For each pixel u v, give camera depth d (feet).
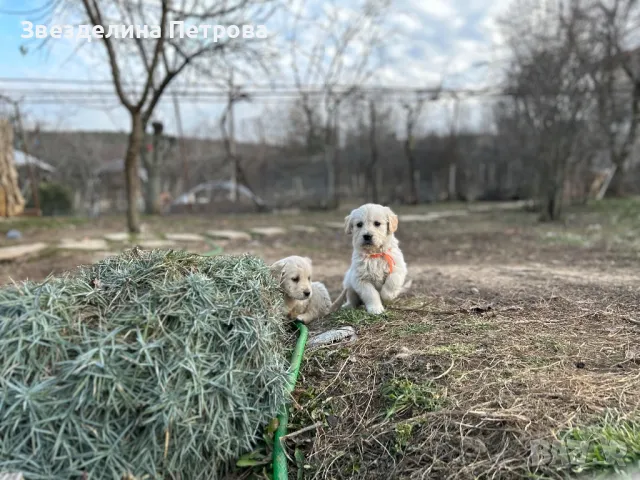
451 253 25.59
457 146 80.07
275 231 39.63
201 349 6.86
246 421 7.19
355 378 8.87
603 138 58.18
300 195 74.95
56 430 5.92
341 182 79.00
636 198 57.57
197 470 6.79
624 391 7.48
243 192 74.02
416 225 41.98
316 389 8.79
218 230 41.14
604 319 10.91
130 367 6.29
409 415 7.65
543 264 20.26
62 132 93.56
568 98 39.27
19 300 6.51
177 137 78.23
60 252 28.30
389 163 79.51
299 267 11.72
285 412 8.02
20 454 5.82
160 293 7.14
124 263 8.18
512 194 76.02
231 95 57.06
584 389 7.59
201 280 7.54
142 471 6.20
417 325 10.94
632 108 59.16
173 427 6.34
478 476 6.31
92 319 6.77
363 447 7.44
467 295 13.57
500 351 9.14
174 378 6.45
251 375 7.29
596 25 46.73
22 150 71.92
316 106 66.39
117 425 6.19
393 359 9.14
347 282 13.01
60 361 6.15
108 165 89.04
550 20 53.72
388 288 12.50
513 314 11.50
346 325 11.34
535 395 7.50
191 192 73.67
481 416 7.12
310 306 12.48
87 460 5.98
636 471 5.94
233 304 7.49
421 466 6.76
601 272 17.37
